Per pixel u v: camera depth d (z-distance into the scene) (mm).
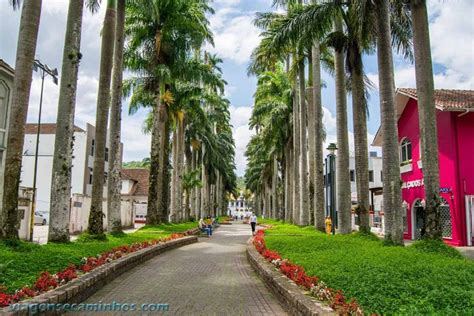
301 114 27156
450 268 7828
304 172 27047
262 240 16547
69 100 12852
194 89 29641
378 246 12352
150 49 25172
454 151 20797
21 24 10797
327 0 16281
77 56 13102
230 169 83750
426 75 13133
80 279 7727
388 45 13797
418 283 6438
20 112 10461
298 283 7445
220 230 39875
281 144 39250
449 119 21156
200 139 48281
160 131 27141
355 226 32781
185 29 25094
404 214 25172
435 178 12648
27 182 38594
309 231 22156
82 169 39125
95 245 12633
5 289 6035
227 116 53125
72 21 13070
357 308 5164
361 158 16219
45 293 6336
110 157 17938
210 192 67500
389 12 15391
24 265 7867
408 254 9844
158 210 28016
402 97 25031
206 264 13258
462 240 20078
